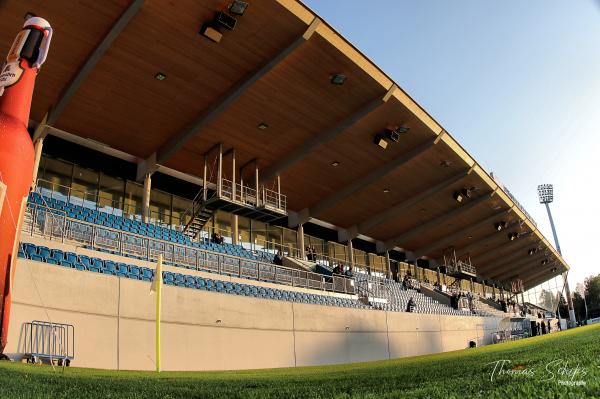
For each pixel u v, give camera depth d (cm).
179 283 1686
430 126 2498
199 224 2634
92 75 1891
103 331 1333
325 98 2164
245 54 1861
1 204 927
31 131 2164
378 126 2428
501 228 4272
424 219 3784
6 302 946
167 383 562
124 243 1759
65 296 1268
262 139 2417
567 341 1014
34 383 468
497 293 6331
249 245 3062
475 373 495
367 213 3491
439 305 3778
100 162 2395
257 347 1766
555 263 6488
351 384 500
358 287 2816
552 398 289
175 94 2044
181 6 1617
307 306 2047
